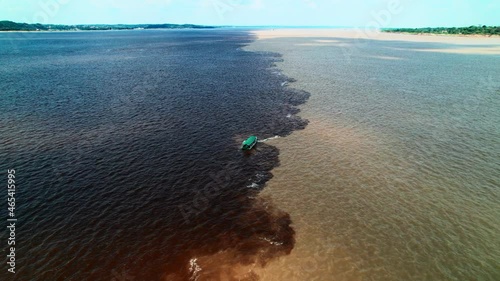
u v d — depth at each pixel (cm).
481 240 3344
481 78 10675
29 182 4259
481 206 3891
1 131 5834
